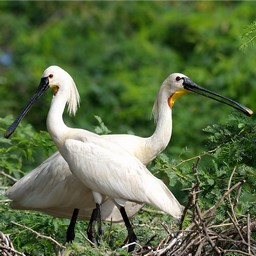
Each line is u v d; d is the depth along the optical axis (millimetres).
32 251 13375
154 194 13398
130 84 22828
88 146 13531
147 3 26500
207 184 13352
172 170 13992
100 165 13438
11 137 16047
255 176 13258
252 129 13789
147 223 14055
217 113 20438
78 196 13969
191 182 13570
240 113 14117
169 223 13828
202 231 12164
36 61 24203
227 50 23062
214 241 12258
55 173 13984
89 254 12297
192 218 12617
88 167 13438
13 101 22781
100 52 24672
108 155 13477
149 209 14586
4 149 15438
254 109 18453
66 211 14320
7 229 13875
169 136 14359
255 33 14320
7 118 16141
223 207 13148
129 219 14141
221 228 12797
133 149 14117
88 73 24109
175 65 23766
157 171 14242
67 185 13945
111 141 13969
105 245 12586
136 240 13375
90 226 13562
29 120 22594
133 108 21766
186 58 24531
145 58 24266
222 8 25062
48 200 14070
